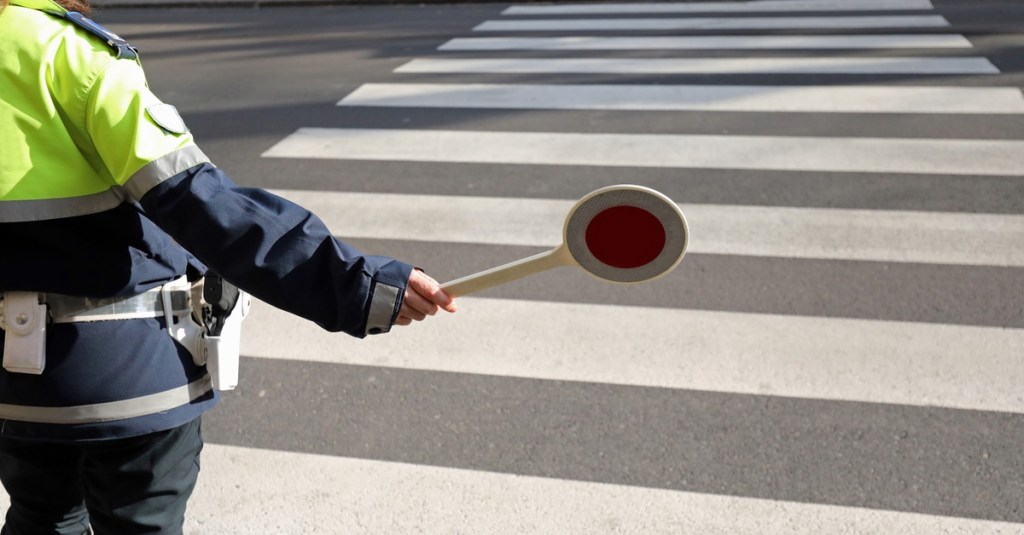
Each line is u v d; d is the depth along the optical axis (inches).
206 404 75.1
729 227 193.6
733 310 162.9
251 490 123.2
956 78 286.5
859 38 343.3
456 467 126.8
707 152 233.9
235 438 134.6
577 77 304.7
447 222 202.1
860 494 118.6
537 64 323.6
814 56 319.0
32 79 62.3
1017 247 181.2
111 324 69.0
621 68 313.3
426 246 191.8
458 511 118.0
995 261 176.1
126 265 68.2
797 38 347.3
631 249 64.9
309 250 63.5
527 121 262.8
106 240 67.3
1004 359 145.4
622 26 382.0
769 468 123.9
